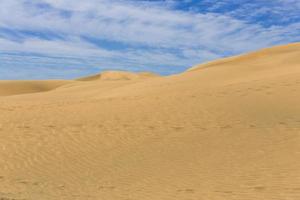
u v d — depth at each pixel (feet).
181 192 28.53
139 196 28.63
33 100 91.97
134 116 58.70
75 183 34.60
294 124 42.93
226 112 53.88
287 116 46.93
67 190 32.17
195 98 65.72
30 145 48.73
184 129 49.01
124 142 47.09
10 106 75.92
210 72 110.22
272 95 59.21
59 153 45.37
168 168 35.86
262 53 144.77
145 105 65.51
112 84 144.36
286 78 72.08
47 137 51.44
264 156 34.42
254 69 105.19
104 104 70.74
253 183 28.30
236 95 63.10
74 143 48.52
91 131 52.70
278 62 112.88
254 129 43.86
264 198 24.91
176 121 53.21
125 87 110.22
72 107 70.59
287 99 55.36
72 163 41.57
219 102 60.23
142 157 40.78
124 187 31.71
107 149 45.29
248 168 32.01
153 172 35.32
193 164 35.81
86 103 74.18
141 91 90.84
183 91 76.89
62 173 38.40
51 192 31.55
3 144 49.47
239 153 36.68
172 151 41.24
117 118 58.44
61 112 66.33
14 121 61.05
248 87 68.23
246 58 141.59
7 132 54.65
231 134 43.65
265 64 113.91
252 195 25.79
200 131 47.01
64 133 52.70
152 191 29.66
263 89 64.39
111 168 38.47
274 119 46.57
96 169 38.73
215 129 46.78
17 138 51.67
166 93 77.82
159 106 63.41
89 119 59.36
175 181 31.71
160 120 54.80
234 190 27.35
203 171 33.32
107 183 33.55
